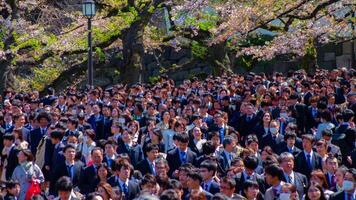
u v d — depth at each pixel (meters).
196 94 20.33
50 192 12.43
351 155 13.59
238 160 11.09
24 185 12.41
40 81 32.66
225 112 16.77
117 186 10.99
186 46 31.70
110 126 16.86
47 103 20.52
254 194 9.77
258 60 30.64
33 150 15.30
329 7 26.11
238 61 33.19
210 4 28.12
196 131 14.07
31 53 30.44
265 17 25.98
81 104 18.89
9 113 16.91
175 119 14.88
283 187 9.88
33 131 15.49
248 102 17.02
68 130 14.92
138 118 17.62
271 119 15.64
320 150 12.63
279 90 19.41
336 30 26.89
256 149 12.81
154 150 12.61
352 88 18.03
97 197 8.91
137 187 11.32
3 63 28.94
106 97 19.38
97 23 29.28
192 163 13.04
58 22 33.09
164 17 34.50
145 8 28.78
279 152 13.66
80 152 13.09
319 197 10.02
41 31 29.39
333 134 14.55
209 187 10.61
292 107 17.25
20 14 29.86
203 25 29.62
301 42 26.80
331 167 11.66
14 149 13.45
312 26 26.77
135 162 13.79
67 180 9.88
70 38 29.62
